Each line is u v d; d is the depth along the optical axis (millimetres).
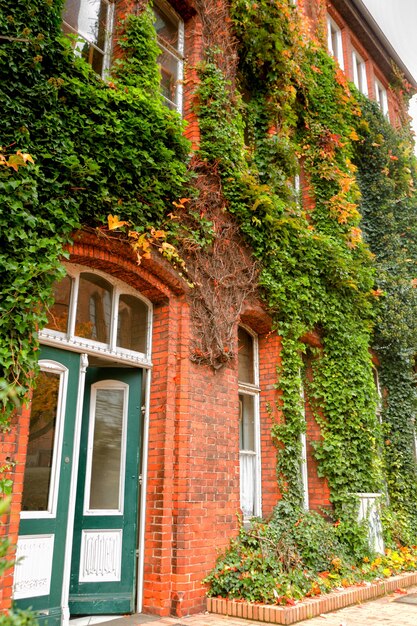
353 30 13781
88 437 5535
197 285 6102
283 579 5422
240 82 8281
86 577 5113
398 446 9797
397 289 10039
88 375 5711
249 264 6934
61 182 4785
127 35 6137
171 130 5945
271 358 7324
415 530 9227
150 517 5367
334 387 7988
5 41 4586
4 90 4520
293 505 6676
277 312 7293
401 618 5266
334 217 9367
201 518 5484
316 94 10125
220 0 7910
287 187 7996
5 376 4051
